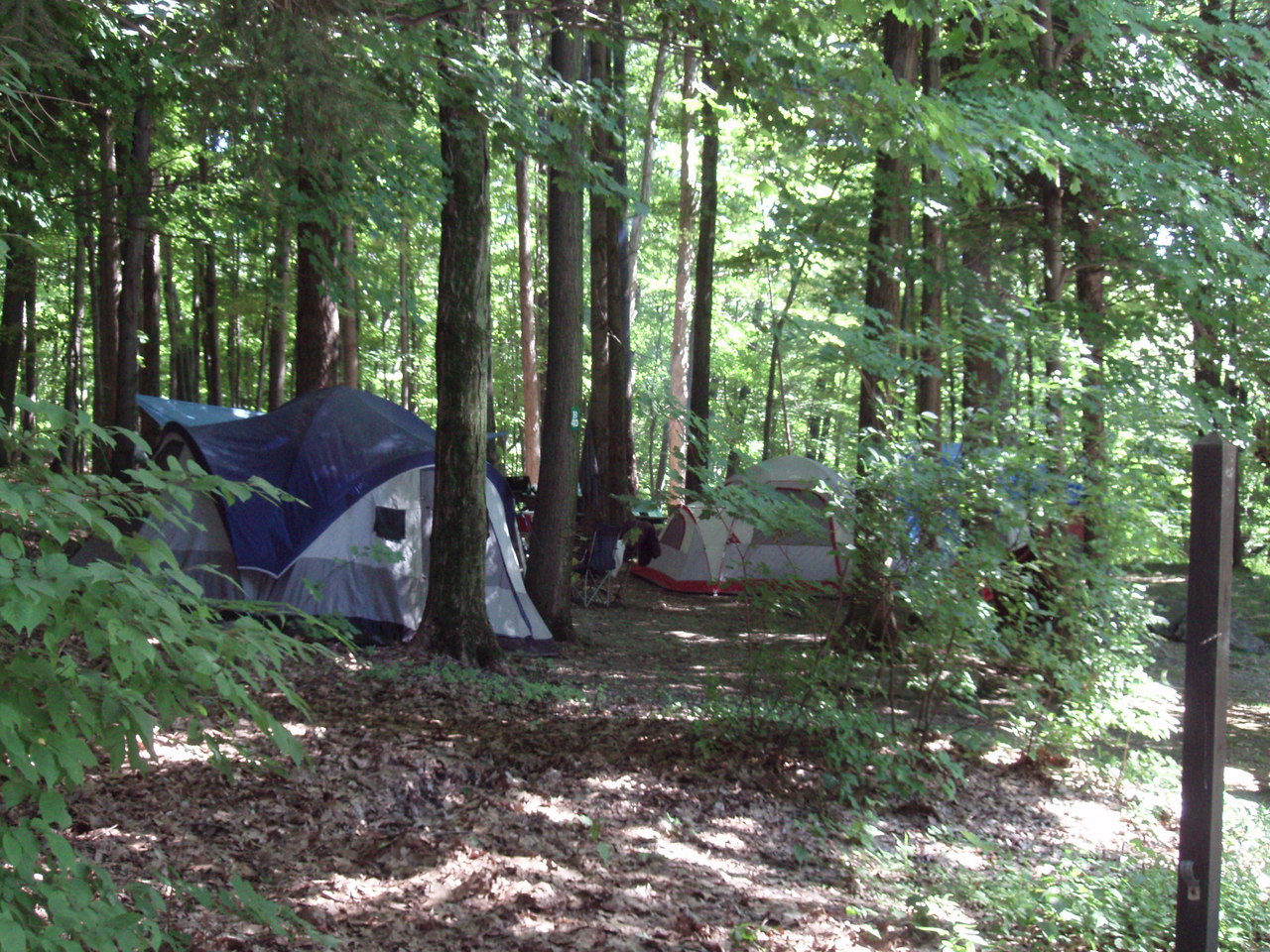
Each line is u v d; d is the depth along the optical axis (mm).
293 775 5523
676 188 25266
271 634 2311
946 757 6688
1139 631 7488
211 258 21297
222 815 4945
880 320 9555
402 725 6820
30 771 1816
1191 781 3025
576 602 14375
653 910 4539
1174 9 11109
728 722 7109
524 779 6035
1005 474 6723
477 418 9141
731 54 6875
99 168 12297
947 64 12195
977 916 4809
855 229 11789
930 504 6770
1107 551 7141
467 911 4324
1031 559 7828
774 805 6219
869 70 6656
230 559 9484
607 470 17859
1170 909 4730
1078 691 7109
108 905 2053
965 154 6855
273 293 17062
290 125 6871
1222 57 10945
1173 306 11031
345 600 9695
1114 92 10734
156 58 7926
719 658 10992
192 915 3916
